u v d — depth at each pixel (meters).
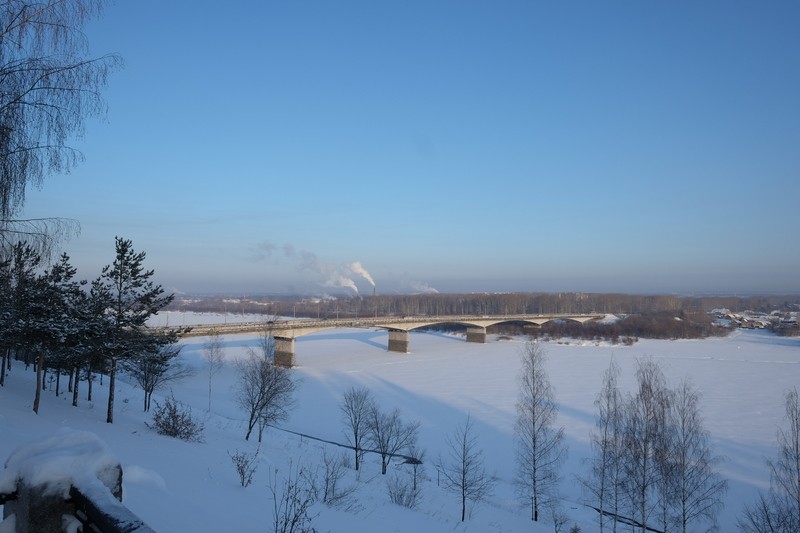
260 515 15.23
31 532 4.68
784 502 31.77
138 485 14.10
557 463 40.75
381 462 40.84
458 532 24.58
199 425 39.50
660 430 32.91
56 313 31.88
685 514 29.50
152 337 37.59
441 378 80.69
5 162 10.80
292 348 92.38
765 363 103.25
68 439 5.46
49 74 10.98
